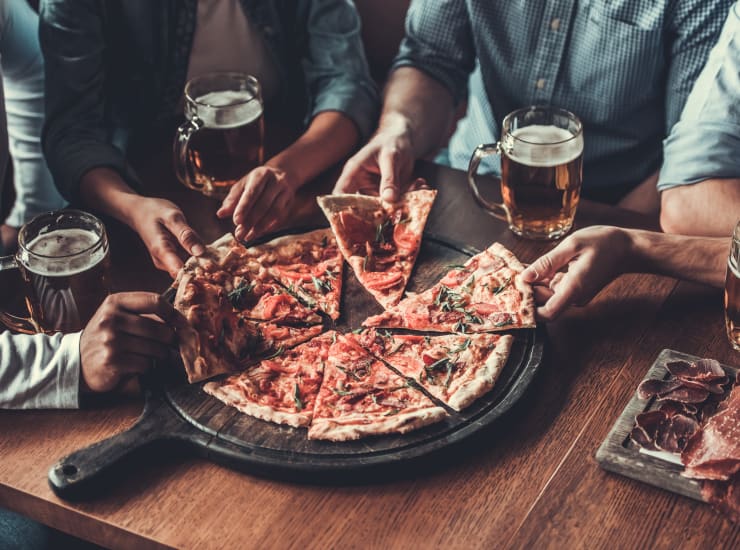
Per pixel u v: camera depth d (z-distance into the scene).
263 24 1.42
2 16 1.35
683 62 1.32
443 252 1.08
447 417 0.85
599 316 0.98
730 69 1.16
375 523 0.77
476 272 1.04
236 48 1.46
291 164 1.21
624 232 1.02
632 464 0.79
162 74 1.39
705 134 1.17
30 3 1.58
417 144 1.32
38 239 0.97
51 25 1.28
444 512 0.78
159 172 1.24
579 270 0.97
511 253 1.05
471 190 1.13
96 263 0.94
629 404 0.85
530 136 1.08
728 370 0.88
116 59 1.38
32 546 1.02
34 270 0.92
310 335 0.98
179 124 1.33
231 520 0.78
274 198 1.12
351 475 0.80
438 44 1.44
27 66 1.44
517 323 0.95
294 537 0.76
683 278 1.01
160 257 1.05
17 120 1.49
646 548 0.75
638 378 0.90
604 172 1.46
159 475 0.82
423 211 1.12
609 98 1.38
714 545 0.75
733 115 1.16
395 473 0.81
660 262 1.01
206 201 1.18
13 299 1.03
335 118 1.31
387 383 0.91
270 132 1.33
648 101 1.39
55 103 1.28
